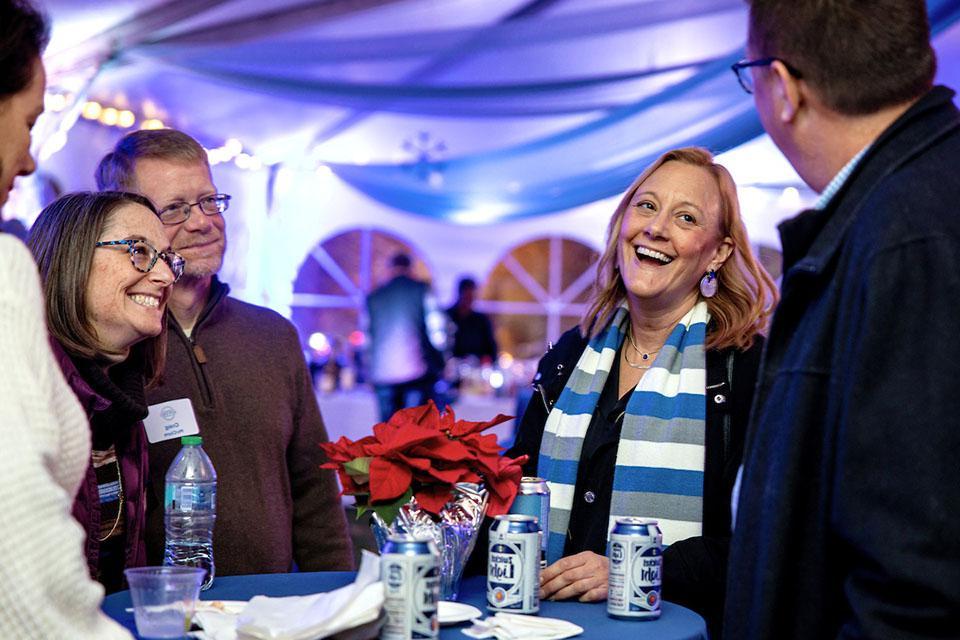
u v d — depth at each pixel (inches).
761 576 57.5
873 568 51.7
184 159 100.6
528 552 72.1
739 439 92.4
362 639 61.4
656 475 93.2
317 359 327.6
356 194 437.1
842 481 52.6
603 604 77.4
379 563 63.4
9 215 303.6
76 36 254.7
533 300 535.2
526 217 350.6
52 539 48.3
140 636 60.8
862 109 57.9
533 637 64.9
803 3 57.7
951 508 49.8
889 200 54.9
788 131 60.8
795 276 58.9
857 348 53.2
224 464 101.2
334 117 322.0
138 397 88.0
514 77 277.0
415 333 307.1
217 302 104.7
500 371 313.9
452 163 342.0
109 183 101.5
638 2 234.2
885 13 56.8
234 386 103.0
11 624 47.6
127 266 82.6
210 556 91.9
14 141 55.4
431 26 253.0
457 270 466.9
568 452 97.8
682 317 99.7
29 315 51.9
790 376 58.6
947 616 49.3
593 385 100.3
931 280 52.2
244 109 315.9
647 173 101.6
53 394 52.4
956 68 252.1
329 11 245.0
